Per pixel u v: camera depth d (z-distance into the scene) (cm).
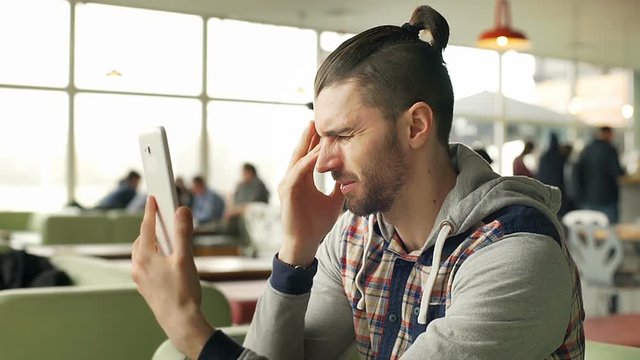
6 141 1013
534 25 1214
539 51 1409
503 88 1392
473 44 1318
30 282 278
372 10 1078
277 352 135
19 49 1011
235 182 1159
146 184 124
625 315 309
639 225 693
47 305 222
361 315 134
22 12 1010
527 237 112
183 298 109
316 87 121
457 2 1051
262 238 919
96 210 984
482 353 107
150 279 110
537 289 109
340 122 118
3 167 1016
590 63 1516
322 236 134
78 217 835
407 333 126
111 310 229
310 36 1208
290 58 1195
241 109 1161
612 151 972
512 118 1399
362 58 117
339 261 141
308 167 131
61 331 223
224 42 1147
